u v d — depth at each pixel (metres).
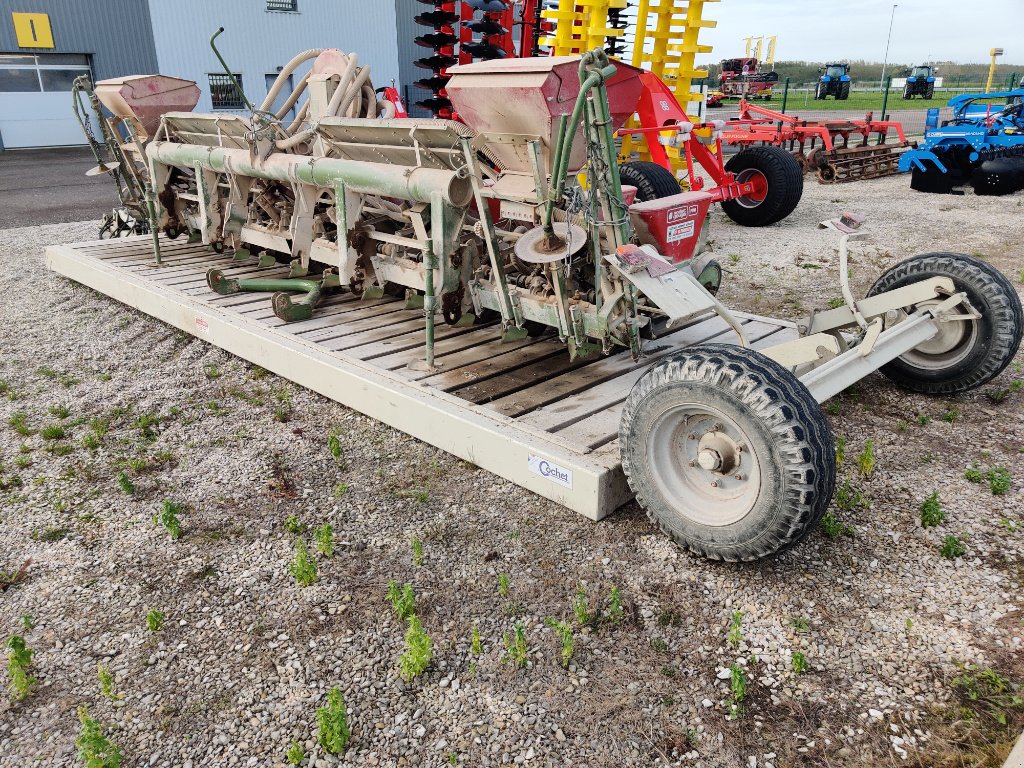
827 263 7.57
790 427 2.39
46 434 3.97
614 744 2.09
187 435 4.00
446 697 2.26
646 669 2.35
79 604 2.71
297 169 4.97
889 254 7.88
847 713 2.17
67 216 11.11
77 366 5.02
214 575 2.85
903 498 3.24
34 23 20.77
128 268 6.30
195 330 5.21
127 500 3.39
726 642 2.45
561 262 3.70
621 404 3.68
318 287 5.12
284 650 2.46
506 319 4.08
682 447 2.83
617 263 3.07
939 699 2.21
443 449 3.65
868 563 2.82
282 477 3.54
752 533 2.56
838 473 3.45
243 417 4.20
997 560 2.83
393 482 3.47
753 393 2.44
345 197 4.70
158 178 6.73
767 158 9.41
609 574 2.79
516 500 3.29
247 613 2.64
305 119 5.57
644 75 7.92
